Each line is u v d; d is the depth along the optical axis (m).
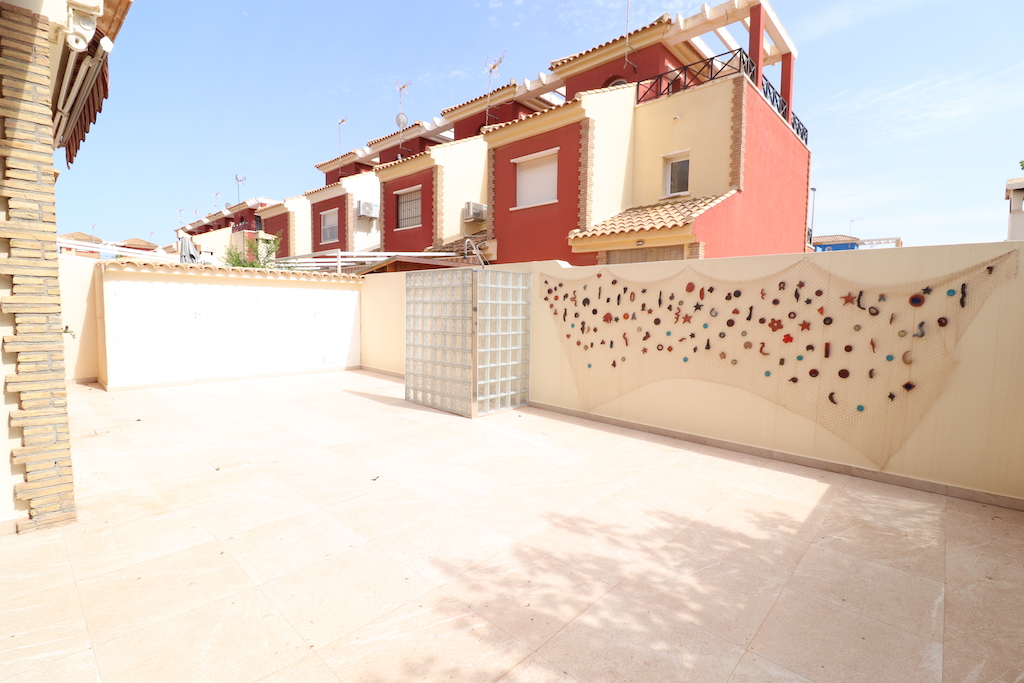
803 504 4.82
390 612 3.04
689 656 2.69
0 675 2.46
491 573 3.50
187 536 3.99
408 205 17.56
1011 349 4.71
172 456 6.08
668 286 7.17
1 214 3.76
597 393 8.15
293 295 12.94
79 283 11.31
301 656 2.64
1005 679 2.55
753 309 6.36
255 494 4.89
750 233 11.46
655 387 7.38
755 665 2.63
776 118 12.66
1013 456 4.74
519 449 6.55
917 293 5.20
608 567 3.61
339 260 16.03
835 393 5.76
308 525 4.21
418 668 2.57
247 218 28.72
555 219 12.27
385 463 5.90
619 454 6.38
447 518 4.39
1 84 3.70
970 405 4.95
